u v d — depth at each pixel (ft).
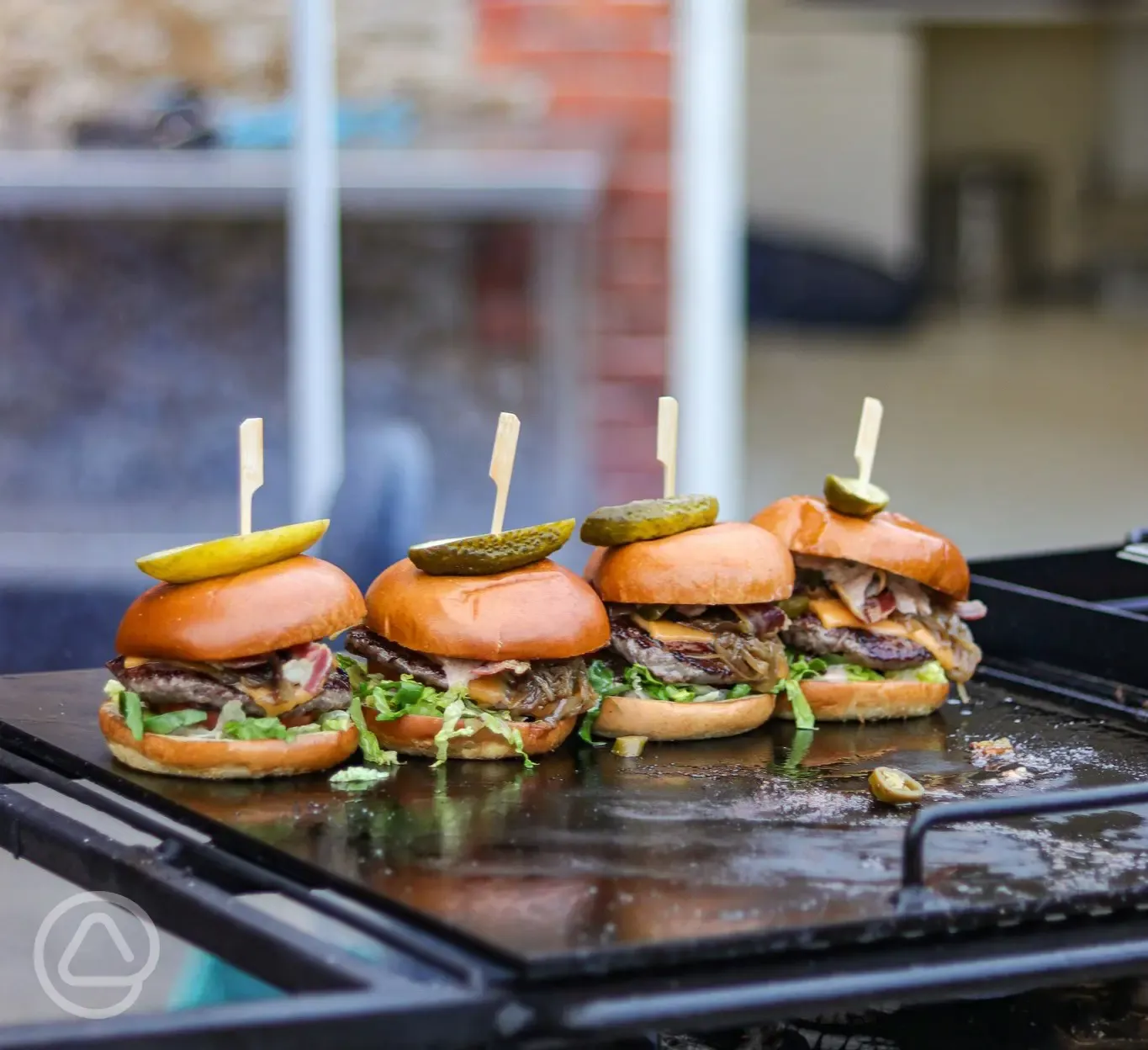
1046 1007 6.01
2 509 14.34
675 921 4.65
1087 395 42.91
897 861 5.30
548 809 5.88
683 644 6.91
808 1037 5.89
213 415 14.90
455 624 6.32
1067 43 58.49
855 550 7.20
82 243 14.58
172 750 6.05
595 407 15.99
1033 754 6.85
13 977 10.53
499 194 15.61
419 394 15.75
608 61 15.64
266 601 6.01
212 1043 4.08
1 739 6.83
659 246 15.92
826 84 52.90
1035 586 9.06
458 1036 4.26
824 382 44.52
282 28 14.83
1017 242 59.88
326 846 5.39
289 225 14.94
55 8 14.52
